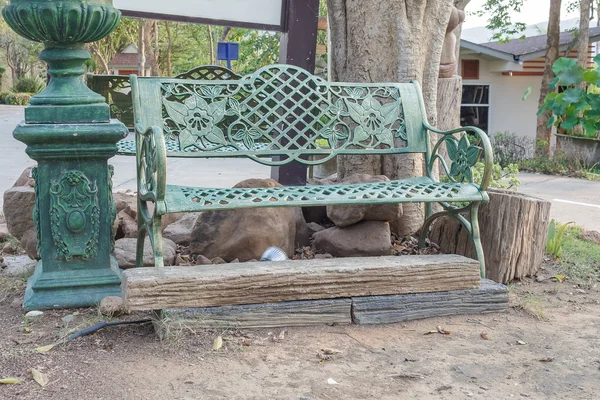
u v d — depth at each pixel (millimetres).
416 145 4891
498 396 2922
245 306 3533
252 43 21922
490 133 20203
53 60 3895
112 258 4312
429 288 3832
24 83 55406
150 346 3344
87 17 3754
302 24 6316
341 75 5691
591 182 13055
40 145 3832
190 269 3576
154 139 3615
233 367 3133
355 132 4809
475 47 19219
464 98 19953
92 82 8758
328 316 3664
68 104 3895
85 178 3928
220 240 4742
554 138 19844
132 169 12023
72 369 3076
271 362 3203
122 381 2955
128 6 6074
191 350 3291
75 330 3520
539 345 3523
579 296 4492
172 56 52406
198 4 6246
